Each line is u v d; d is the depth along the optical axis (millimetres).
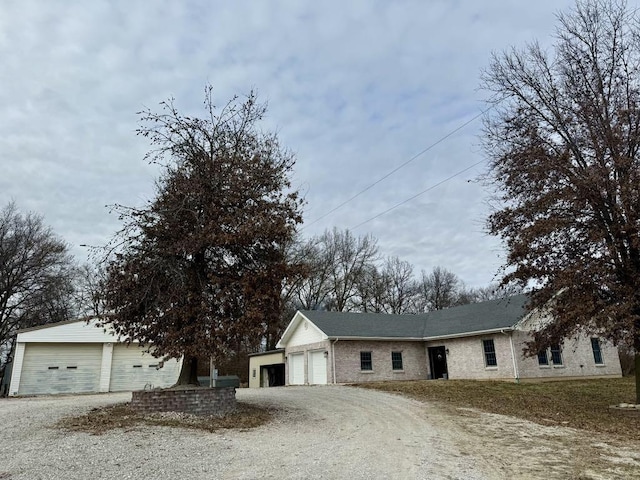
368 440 10102
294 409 14805
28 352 24938
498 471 7746
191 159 14227
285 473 7172
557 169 14430
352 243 46625
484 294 60219
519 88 16406
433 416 13688
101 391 25625
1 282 35500
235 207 13969
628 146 13852
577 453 9203
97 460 7598
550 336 14953
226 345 13250
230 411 13102
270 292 13398
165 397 12219
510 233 15625
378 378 27297
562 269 14055
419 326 30641
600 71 15281
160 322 13180
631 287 12961
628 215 12836
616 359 28609
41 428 10039
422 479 7102
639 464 8312
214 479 6781
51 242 38219
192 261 13828
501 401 16703
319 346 27625
